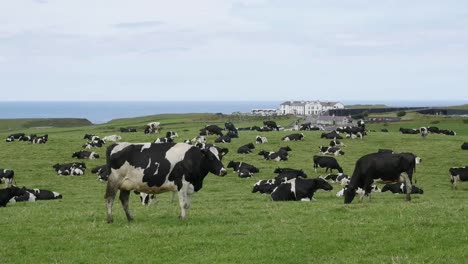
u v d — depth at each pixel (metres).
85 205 27.62
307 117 152.88
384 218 18.44
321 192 35.69
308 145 61.12
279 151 53.03
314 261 13.63
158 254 14.32
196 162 18.31
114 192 18.17
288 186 29.58
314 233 16.25
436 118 129.00
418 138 65.50
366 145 60.91
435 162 51.00
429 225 16.92
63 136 72.44
